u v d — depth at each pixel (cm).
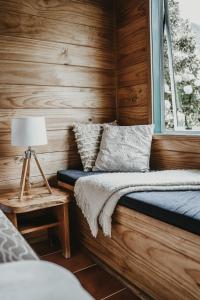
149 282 155
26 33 238
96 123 280
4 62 229
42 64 246
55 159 257
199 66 230
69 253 214
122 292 167
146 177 190
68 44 259
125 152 237
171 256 138
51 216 232
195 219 121
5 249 74
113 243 183
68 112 262
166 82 257
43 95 248
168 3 246
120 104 288
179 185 170
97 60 278
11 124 217
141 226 155
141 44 256
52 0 249
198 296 125
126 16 272
